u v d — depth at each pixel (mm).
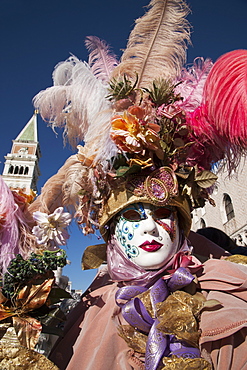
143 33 1550
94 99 1410
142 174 1354
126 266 1373
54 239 1369
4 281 1210
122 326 1214
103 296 1476
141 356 1159
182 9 1516
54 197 1519
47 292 1241
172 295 1156
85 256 1585
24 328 1161
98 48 1706
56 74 1529
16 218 1415
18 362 1091
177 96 1420
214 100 1221
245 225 6234
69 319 1488
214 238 2008
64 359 1289
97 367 1131
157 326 1061
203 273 1303
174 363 978
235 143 1238
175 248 1354
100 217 1419
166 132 1341
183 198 1373
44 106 1535
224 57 1276
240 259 1394
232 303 1118
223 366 1006
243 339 1068
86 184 1412
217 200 7688
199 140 1396
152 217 1324
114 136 1271
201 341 1023
